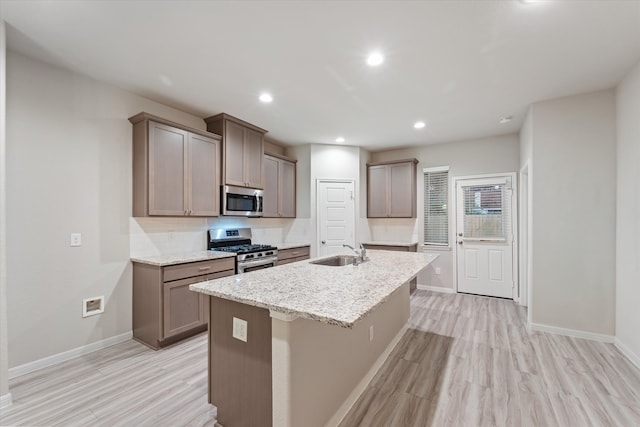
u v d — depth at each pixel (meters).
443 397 2.05
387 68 2.57
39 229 2.43
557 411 1.88
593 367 2.43
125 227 2.99
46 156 2.48
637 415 1.84
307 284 1.82
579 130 3.06
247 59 2.43
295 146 5.22
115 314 2.90
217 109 3.53
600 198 2.96
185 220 3.59
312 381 1.58
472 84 2.87
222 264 3.34
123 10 1.85
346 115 3.73
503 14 1.88
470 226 4.81
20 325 2.32
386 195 5.30
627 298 2.67
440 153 5.08
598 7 1.81
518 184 4.45
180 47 2.27
